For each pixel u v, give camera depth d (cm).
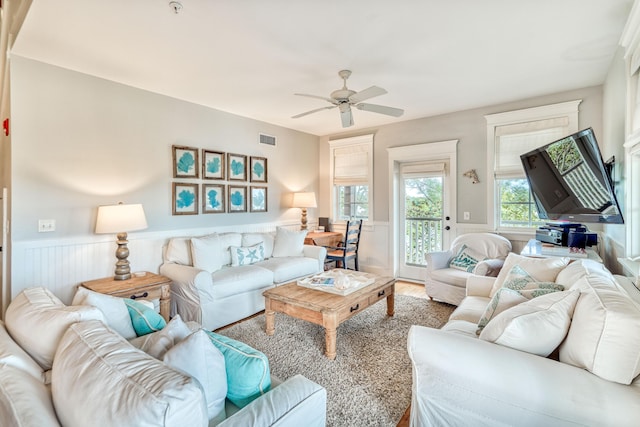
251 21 222
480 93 374
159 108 370
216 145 430
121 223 292
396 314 354
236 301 338
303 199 518
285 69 303
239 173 460
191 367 106
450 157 457
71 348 106
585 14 215
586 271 184
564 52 271
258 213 490
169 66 296
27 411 85
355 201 570
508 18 220
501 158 418
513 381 132
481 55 276
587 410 118
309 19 220
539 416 127
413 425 160
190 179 401
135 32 237
